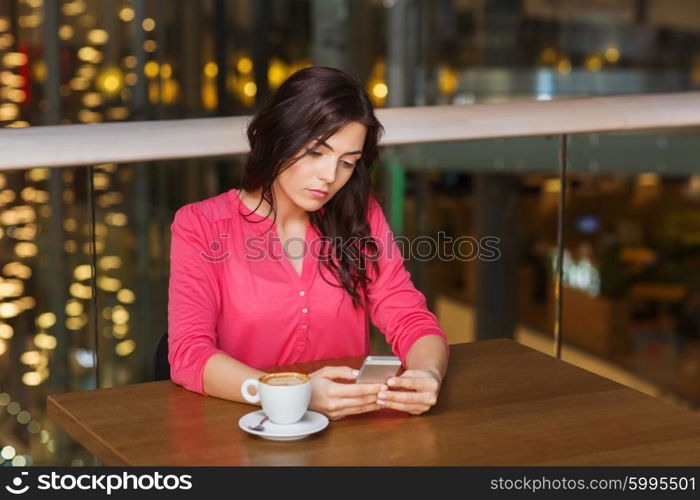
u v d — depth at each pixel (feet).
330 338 5.78
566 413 4.47
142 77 34.27
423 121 6.95
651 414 4.46
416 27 33.50
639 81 34.53
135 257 31.65
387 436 4.19
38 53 33.53
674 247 49.42
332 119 5.03
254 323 5.61
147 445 4.07
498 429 4.27
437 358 5.09
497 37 34.19
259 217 5.62
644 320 47.96
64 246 31.63
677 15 34.45
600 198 49.44
